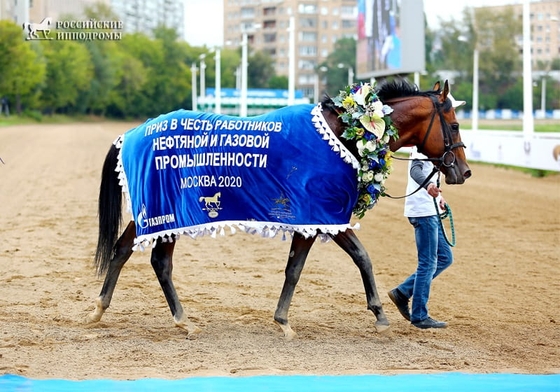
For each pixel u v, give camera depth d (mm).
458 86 68312
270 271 9297
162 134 6355
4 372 5254
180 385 4895
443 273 9250
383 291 8281
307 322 6949
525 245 11156
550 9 69688
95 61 75250
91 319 6723
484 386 4961
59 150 30359
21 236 11422
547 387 4957
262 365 5578
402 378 5125
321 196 6188
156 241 6438
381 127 6238
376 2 28734
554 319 7195
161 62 90688
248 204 6258
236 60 104375
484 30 67812
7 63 55406
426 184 6430
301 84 130250
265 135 6238
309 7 130375
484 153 22344
